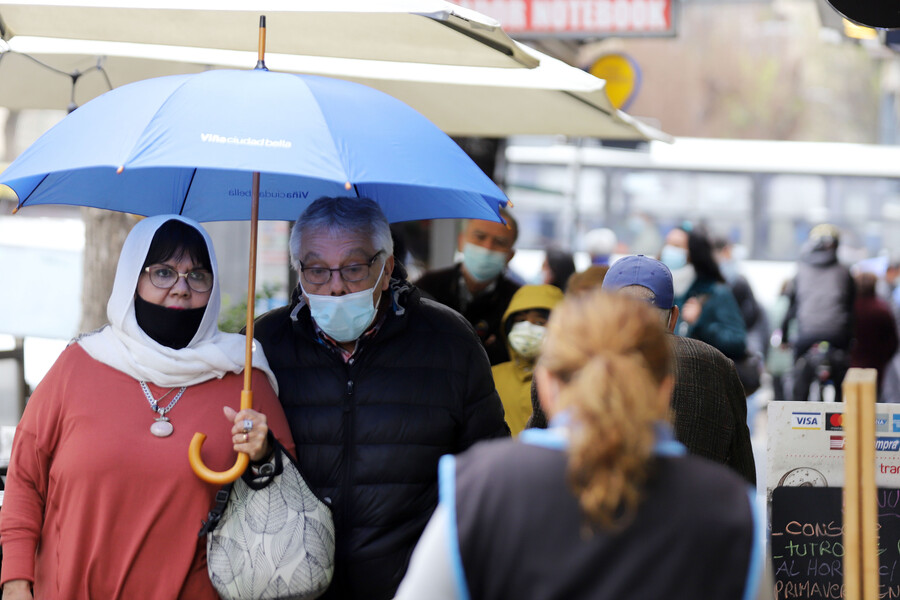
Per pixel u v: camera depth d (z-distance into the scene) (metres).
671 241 24.11
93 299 15.29
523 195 44.69
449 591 4.74
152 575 7.51
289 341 8.59
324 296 8.01
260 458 7.66
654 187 44.47
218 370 7.93
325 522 7.75
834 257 32.75
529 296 11.77
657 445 4.88
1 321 16.45
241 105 7.04
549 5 19.33
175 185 9.33
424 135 7.59
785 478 8.21
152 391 7.77
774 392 38.34
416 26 8.77
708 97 108.69
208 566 7.48
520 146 44.84
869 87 106.25
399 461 8.29
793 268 44.16
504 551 4.70
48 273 16.45
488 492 4.77
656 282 8.85
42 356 21.67
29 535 7.61
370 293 8.05
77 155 6.86
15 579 7.45
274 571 7.46
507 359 14.13
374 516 8.23
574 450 4.66
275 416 8.05
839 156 44.38
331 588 8.30
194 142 6.72
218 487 7.67
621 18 19.16
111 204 9.17
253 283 7.82
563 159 44.47
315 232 8.03
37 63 12.23
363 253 8.00
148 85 7.41
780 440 8.21
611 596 4.61
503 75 11.77
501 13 19.69
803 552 8.20
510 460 4.84
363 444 8.30
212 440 7.73
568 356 4.87
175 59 11.77
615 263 9.09
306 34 9.24
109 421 7.59
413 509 8.37
